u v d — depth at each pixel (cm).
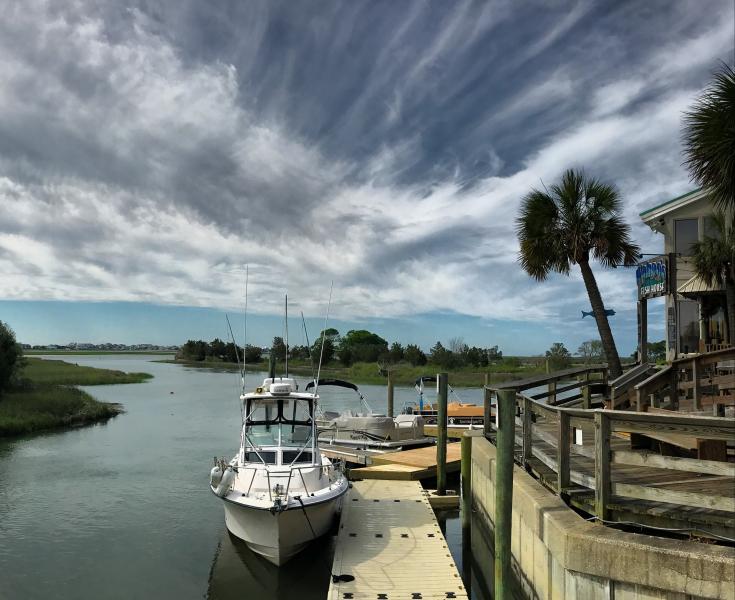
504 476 654
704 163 1005
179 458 2073
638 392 966
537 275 1886
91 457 2088
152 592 962
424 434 2188
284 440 1162
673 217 1845
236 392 5000
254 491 1025
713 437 557
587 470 806
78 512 1408
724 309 1744
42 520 1345
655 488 597
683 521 583
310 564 1052
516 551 841
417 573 862
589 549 565
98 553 1134
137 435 2605
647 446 888
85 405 3319
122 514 1393
